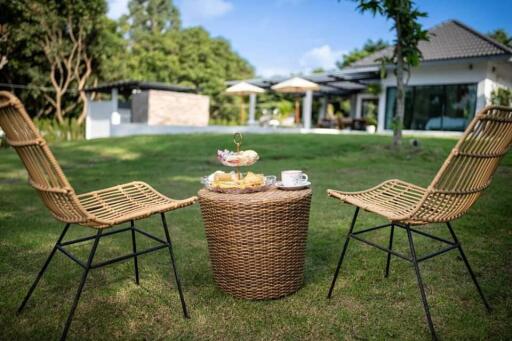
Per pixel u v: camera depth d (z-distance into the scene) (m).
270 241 1.90
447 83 12.62
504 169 5.90
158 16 33.06
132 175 5.87
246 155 2.14
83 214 1.54
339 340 1.62
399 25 6.84
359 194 2.12
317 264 2.44
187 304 1.93
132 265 2.42
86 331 1.69
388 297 1.99
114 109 14.91
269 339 1.62
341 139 9.23
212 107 24.67
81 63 17.81
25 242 2.82
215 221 1.96
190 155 7.91
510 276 2.20
